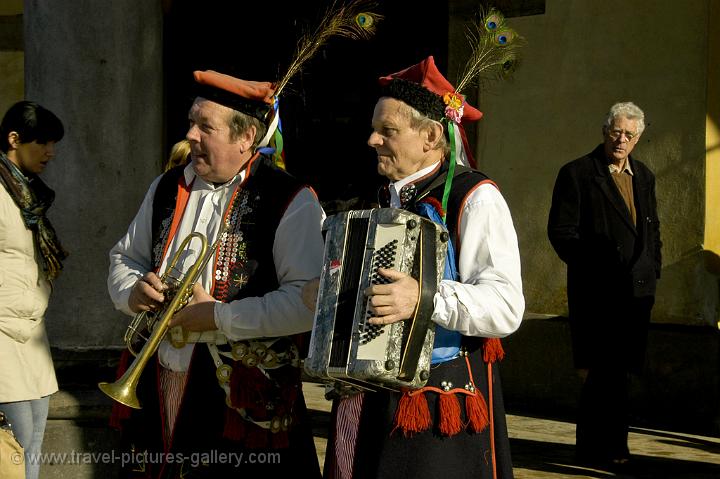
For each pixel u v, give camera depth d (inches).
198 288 183.9
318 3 448.1
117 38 269.4
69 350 264.5
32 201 224.5
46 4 267.1
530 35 421.4
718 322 391.9
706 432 376.2
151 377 189.3
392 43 446.6
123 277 195.0
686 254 392.5
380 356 152.5
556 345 410.0
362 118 452.8
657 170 398.0
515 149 426.0
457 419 162.1
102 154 268.4
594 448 311.3
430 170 172.2
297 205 188.4
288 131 460.1
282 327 181.2
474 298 157.9
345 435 171.2
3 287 219.9
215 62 461.7
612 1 405.1
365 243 156.9
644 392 391.9
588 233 318.3
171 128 458.0
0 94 491.5
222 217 189.3
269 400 184.4
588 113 410.9
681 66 393.1
